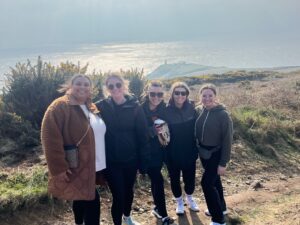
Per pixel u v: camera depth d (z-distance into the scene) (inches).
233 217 212.2
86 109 162.2
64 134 153.1
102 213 213.5
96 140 162.1
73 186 153.2
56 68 348.5
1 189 199.8
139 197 242.7
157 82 196.5
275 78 1096.8
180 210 217.6
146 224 205.6
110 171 173.3
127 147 172.1
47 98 323.6
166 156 205.6
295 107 547.2
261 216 219.8
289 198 254.7
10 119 304.5
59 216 201.2
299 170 342.0
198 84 993.5
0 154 266.7
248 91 687.1
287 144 394.6
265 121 422.0
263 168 330.6
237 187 282.4
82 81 157.5
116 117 171.3
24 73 331.9
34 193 199.6
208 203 196.1
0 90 331.3
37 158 261.9
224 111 190.5
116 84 171.3
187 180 219.3
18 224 185.3
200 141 197.2
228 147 189.3
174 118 200.1
